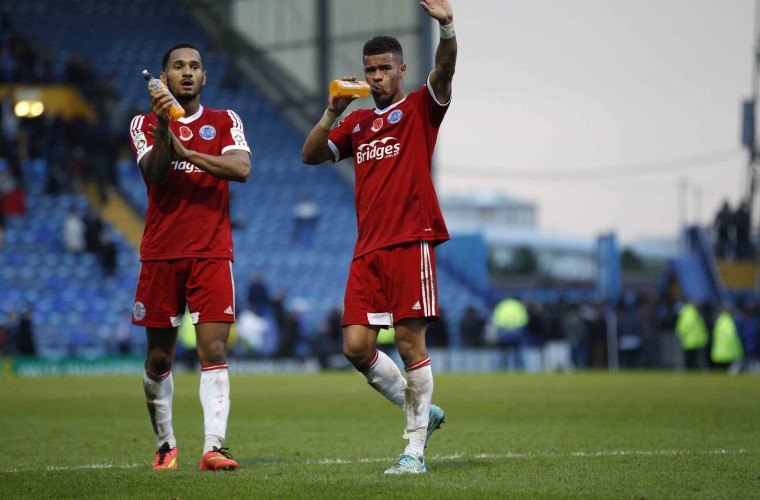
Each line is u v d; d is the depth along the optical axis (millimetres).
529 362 67438
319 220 86312
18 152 73250
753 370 66562
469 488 13172
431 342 66688
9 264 69438
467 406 31797
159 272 16062
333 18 92062
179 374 58000
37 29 90750
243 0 95688
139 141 16234
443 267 89812
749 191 89438
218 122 16453
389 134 15258
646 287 130625
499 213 192375
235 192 86625
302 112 92938
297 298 79938
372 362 15531
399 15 89438
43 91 78938
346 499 12352
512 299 67125
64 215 73500
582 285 118625
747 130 88375
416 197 15102
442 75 15023
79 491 13367
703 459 16781
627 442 20375
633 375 57469
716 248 90062
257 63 95625
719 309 70438
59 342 66625
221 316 15945
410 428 15133
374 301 15273
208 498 12562
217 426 15734
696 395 37000
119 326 63812
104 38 92188
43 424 26062
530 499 12352
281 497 12547
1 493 13289
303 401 35062
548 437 21641
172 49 16391
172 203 16047
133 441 21641
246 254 81750
